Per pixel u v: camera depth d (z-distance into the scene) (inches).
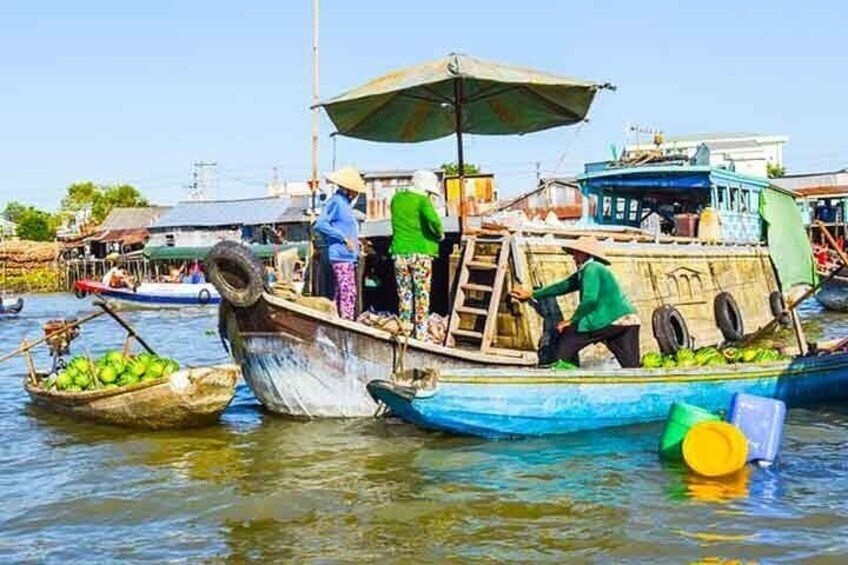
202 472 361.4
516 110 541.3
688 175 796.0
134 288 1688.0
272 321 424.2
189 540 285.6
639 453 374.3
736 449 335.9
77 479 358.3
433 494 323.3
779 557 259.0
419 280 448.5
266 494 327.9
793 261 801.6
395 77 481.7
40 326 1349.7
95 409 450.6
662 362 443.8
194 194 2758.4
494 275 462.3
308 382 433.7
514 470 351.6
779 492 319.3
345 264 452.4
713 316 661.9
